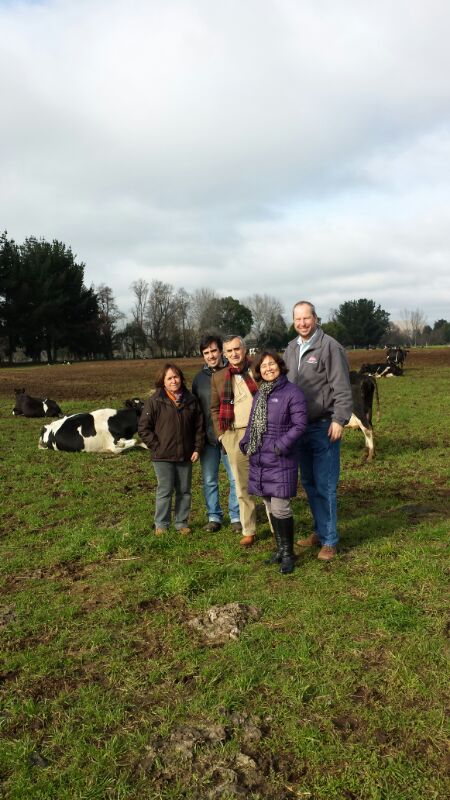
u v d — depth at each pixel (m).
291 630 3.88
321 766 2.72
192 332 98.38
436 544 5.31
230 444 5.42
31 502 7.54
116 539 5.75
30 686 3.47
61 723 3.12
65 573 5.15
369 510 6.62
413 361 39.09
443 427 12.27
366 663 3.49
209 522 6.07
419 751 2.78
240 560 5.19
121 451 10.64
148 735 2.98
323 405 5.07
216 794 2.60
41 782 2.71
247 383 5.43
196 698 3.23
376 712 3.05
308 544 5.50
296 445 4.88
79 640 3.95
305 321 5.07
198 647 3.77
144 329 96.31
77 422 10.74
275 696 3.23
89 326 72.69
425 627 3.82
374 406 15.92
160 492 5.91
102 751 2.88
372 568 4.82
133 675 3.51
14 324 62.94
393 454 9.78
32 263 65.94
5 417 15.69
